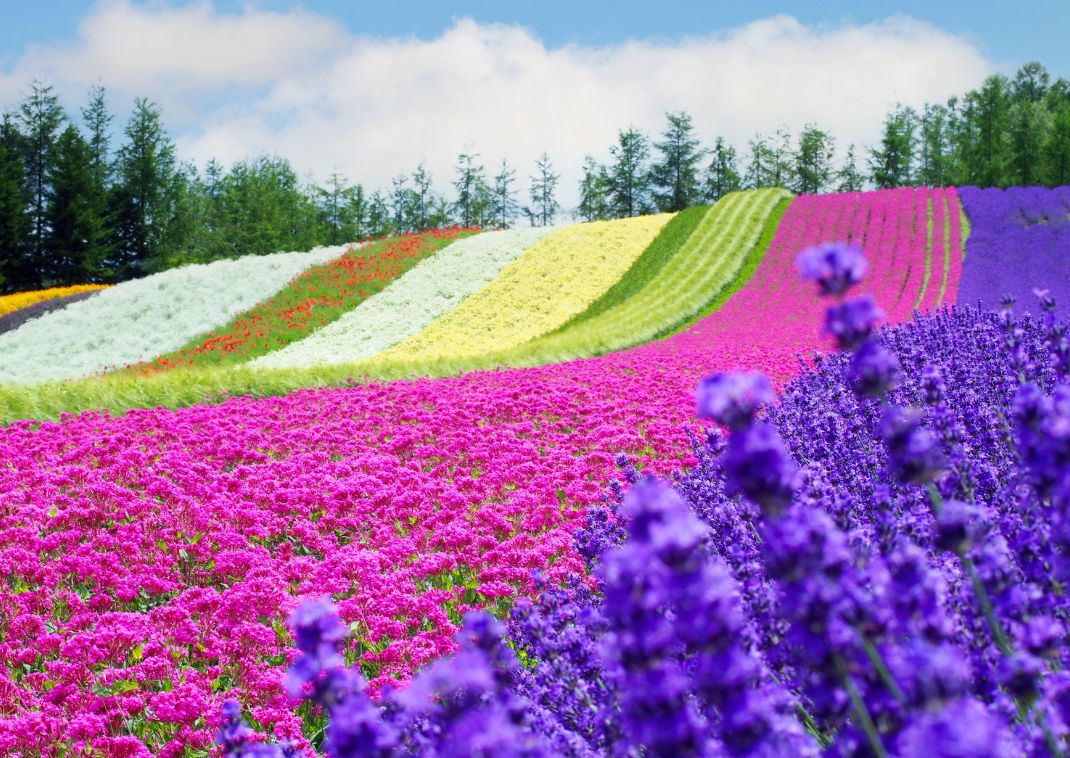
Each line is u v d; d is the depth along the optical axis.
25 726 4.69
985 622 2.88
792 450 6.99
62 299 41.56
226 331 34.41
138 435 11.36
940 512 2.62
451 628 6.01
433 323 35.47
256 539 8.00
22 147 74.69
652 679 1.89
